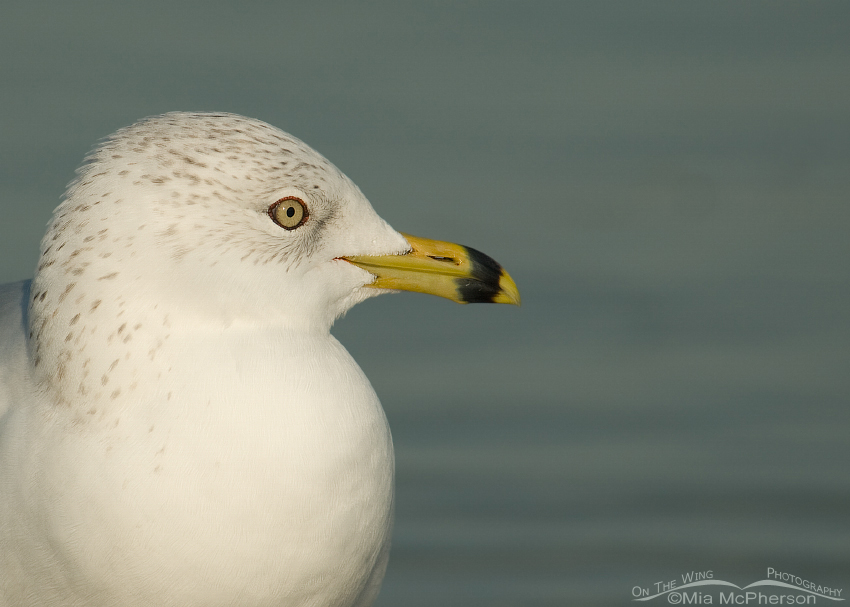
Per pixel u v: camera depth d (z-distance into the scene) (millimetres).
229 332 6902
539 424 13578
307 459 6688
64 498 6645
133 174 6770
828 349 14867
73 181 6926
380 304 16016
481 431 13422
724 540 11844
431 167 18391
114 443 6625
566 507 12328
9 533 6816
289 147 7148
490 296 7953
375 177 18016
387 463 7250
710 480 12688
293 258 7113
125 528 6559
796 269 16719
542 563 11500
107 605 6777
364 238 7574
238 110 19188
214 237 6816
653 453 13125
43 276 6809
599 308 15789
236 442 6602
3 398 7199
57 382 6805
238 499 6562
